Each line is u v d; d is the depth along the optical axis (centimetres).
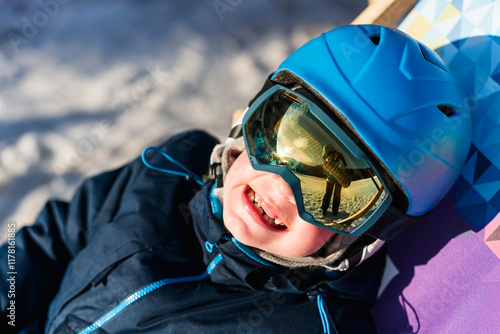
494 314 94
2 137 200
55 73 216
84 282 120
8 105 207
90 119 204
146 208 124
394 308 115
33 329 130
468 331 98
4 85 213
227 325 107
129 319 113
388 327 115
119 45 222
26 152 197
